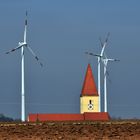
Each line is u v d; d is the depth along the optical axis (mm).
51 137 168750
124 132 179750
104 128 193125
